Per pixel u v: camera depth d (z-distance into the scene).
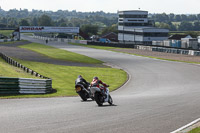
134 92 35.81
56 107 20.78
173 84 43.91
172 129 14.41
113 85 43.25
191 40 141.88
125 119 16.53
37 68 59.53
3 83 28.36
